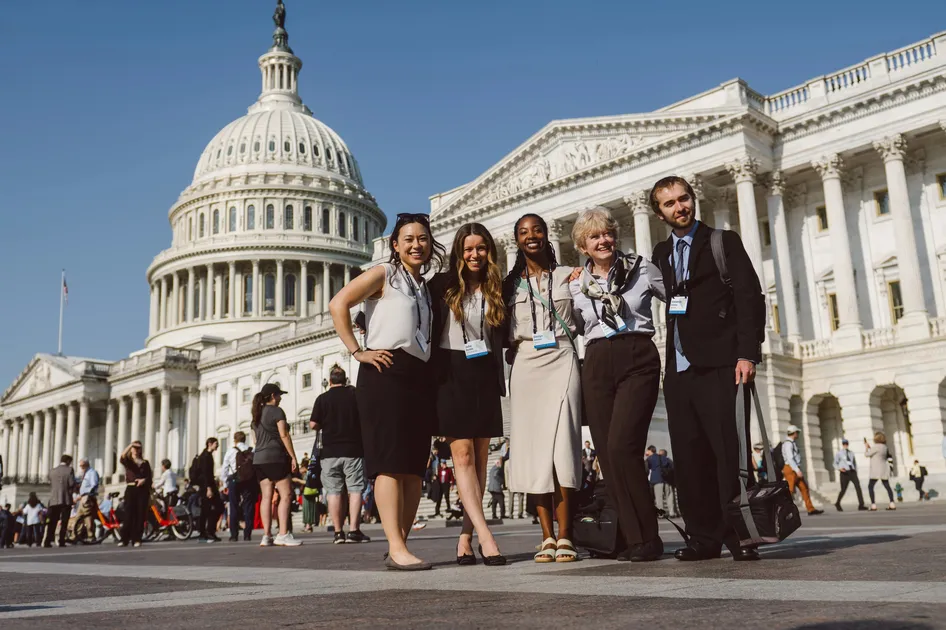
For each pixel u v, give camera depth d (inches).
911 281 1672.0
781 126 1851.6
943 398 1635.1
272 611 150.9
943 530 378.6
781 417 1696.6
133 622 139.9
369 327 274.7
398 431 265.3
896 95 1712.6
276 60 5270.7
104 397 3855.8
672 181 271.4
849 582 165.0
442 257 288.8
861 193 1875.0
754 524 233.6
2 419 4424.2
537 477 270.7
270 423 599.2
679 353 262.5
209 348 3609.7
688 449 259.3
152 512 999.6
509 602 153.3
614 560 268.5
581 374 283.4
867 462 1673.2
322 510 1285.7
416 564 258.2
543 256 292.2
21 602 184.1
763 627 113.4
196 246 4362.7
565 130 2117.4
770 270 1967.3
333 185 4677.7
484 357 280.2
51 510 1040.2
